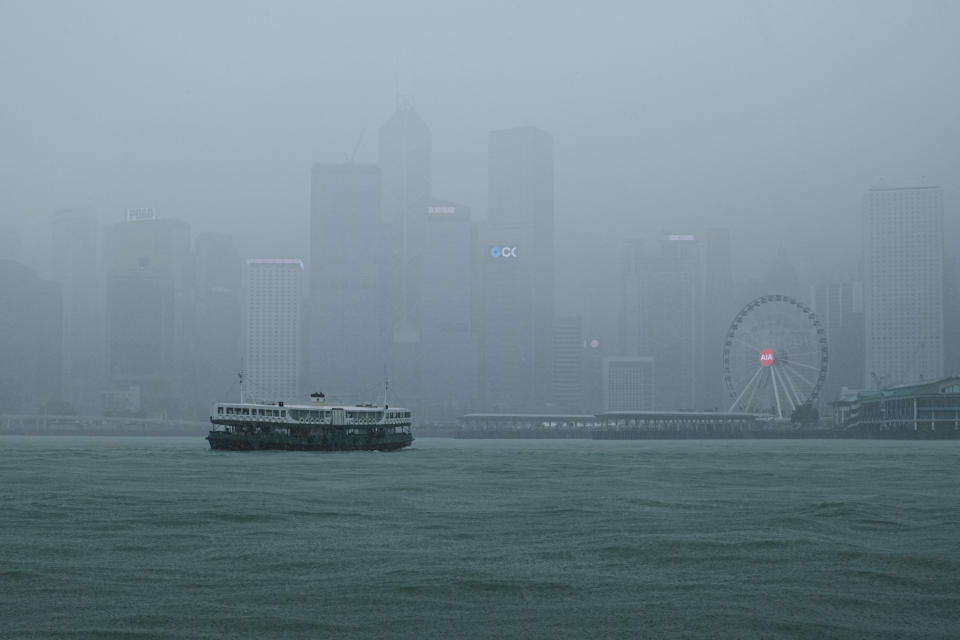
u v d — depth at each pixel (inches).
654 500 5698.8
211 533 4200.3
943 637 2432.3
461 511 5083.7
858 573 3262.8
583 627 2539.4
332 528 4379.9
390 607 2748.5
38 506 5221.5
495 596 2898.6
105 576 3191.4
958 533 4183.1
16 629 2493.8
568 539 4033.0
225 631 2482.8
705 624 2566.4
